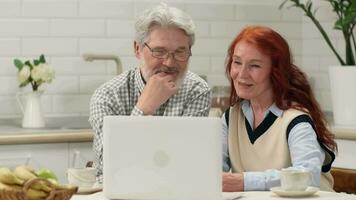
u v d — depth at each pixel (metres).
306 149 2.89
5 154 4.27
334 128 4.62
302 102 3.07
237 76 3.06
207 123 2.42
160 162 2.43
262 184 2.77
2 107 4.90
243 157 3.14
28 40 4.96
